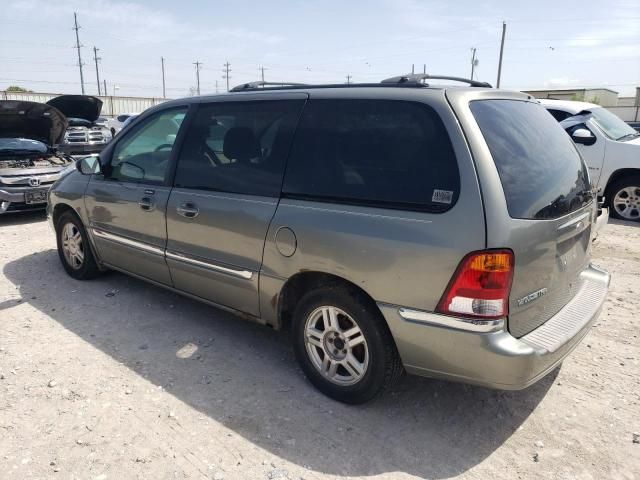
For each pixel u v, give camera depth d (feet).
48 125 30.50
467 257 8.38
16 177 26.84
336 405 10.57
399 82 10.32
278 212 10.71
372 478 8.58
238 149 11.89
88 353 12.53
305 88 11.37
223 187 11.98
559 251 9.68
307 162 10.62
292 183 10.75
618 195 27.94
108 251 15.72
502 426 10.00
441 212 8.71
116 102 122.21
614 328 14.17
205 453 9.09
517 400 10.83
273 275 10.95
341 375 10.65
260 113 11.73
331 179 10.19
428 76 10.46
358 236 9.44
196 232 12.41
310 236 10.11
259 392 11.00
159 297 16.02
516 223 8.53
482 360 8.54
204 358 12.39
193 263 12.71
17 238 23.48
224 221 11.69
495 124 9.44
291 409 10.41
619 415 10.30
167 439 9.44
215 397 10.78
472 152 8.69
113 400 10.59
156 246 13.67
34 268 18.86
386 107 9.82
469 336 8.53
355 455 9.12
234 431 9.69
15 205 26.81
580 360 12.46
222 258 11.94
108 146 15.49
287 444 9.36
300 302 10.80
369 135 9.89
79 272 17.26
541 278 9.19
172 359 12.32
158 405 10.46
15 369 11.73
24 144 30.71
